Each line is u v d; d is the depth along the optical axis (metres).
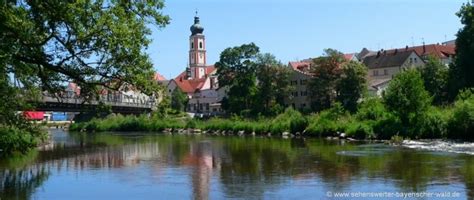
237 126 85.94
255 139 64.31
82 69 18.02
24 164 34.44
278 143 53.88
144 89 19.19
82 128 112.44
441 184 22.48
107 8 18.08
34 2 16.95
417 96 56.19
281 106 114.06
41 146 54.56
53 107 63.97
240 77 119.56
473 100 54.59
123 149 49.47
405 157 34.59
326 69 107.94
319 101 109.81
